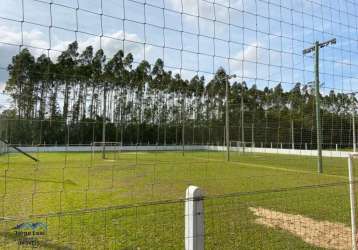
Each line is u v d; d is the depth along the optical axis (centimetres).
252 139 2444
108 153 1844
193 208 239
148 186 857
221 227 461
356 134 1609
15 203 615
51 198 669
